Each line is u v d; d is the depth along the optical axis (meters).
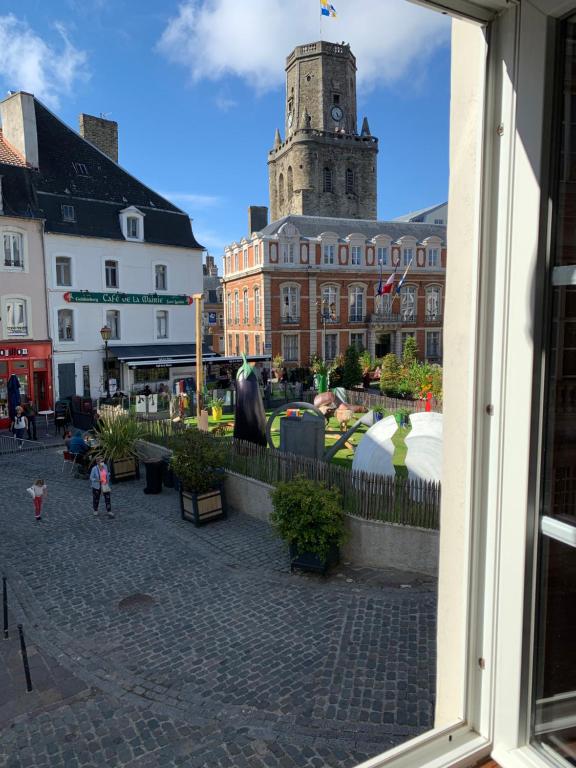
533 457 1.77
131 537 12.54
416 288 51.75
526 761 1.80
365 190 70.56
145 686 7.29
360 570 10.39
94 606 9.48
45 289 29.67
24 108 30.08
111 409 21.02
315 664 7.62
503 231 1.83
